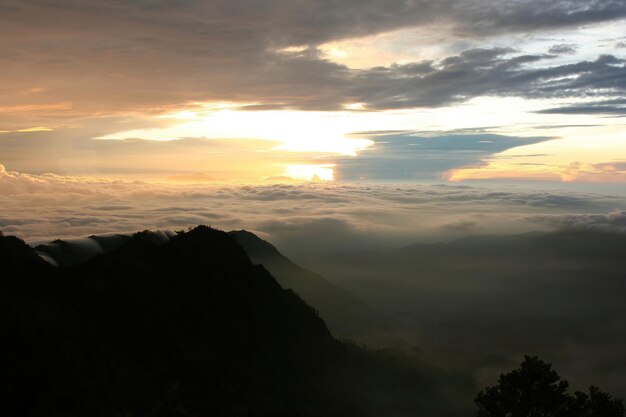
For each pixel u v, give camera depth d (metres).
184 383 43.12
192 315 54.81
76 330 39.66
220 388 45.69
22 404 30.67
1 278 43.53
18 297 40.31
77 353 36.97
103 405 34.06
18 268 46.28
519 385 41.09
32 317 37.56
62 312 41.31
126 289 51.28
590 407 38.75
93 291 48.66
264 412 45.03
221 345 53.75
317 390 57.12
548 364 41.38
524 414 39.72
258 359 56.50
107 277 52.09
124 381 37.78
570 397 40.16
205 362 48.31
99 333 41.72
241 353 55.38
